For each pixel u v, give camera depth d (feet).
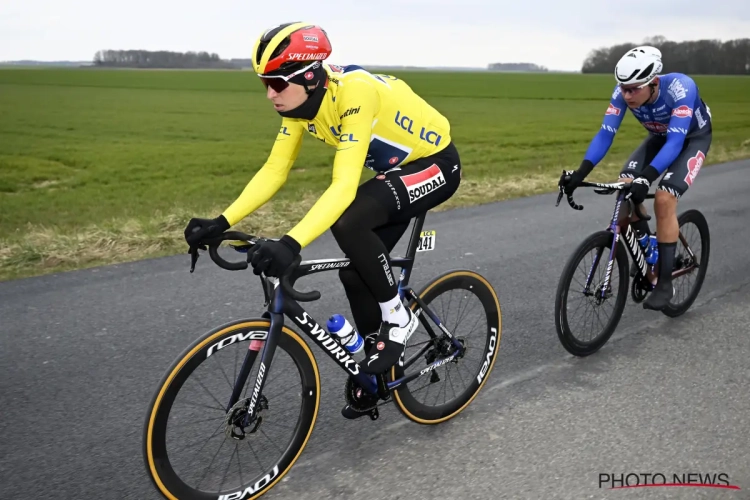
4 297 13.43
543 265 16.26
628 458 7.98
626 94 11.05
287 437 8.05
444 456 8.04
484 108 108.37
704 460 7.94
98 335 11.53
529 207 24.13
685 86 11.12
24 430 8.41
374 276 7.36
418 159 7.99
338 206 6.66
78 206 31.65
